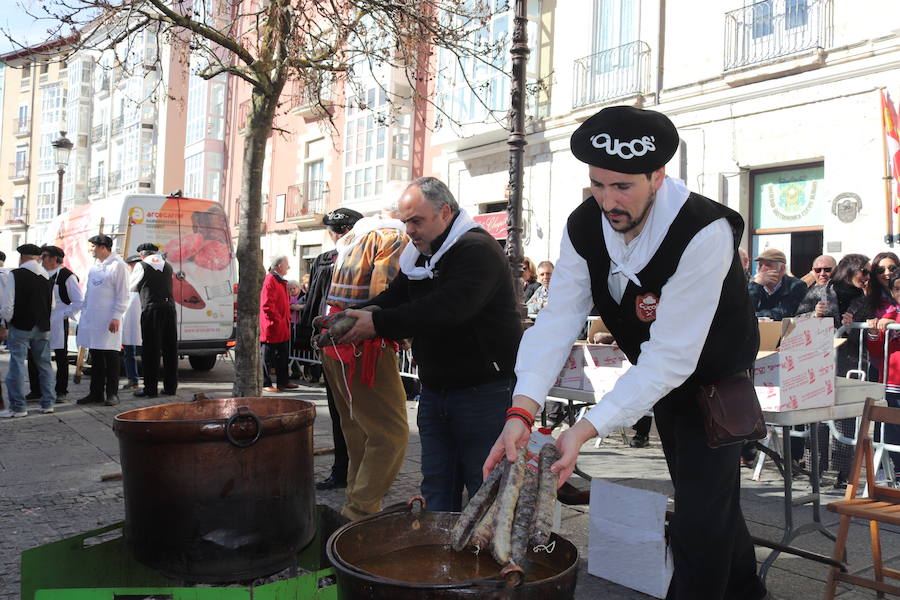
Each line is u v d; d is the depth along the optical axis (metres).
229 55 6.55
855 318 5.52
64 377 8.73
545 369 2.04
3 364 11.99
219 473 2.37
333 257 4.90
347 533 1.89
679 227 1.89
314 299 4.94
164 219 10.63
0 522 4.01
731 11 10.93
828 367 3.12
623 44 12.55
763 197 10.81
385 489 3.69
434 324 2.74
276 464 2.47
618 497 3.18
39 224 42.38
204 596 2.12
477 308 2.79
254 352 6.05
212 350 10.90
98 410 7.80
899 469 4.87
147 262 8.81
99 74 36.78
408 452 5.80
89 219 11.64
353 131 19.42
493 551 1.67
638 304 2.00
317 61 6.16
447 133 15.48
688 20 11.59
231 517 2.38
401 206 2.89
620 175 1.79
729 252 1.95
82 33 5.95
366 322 2.88
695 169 11.42
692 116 11.45
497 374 2.93
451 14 7.06
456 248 2.84
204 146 26.70
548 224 13.98
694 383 2.12
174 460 2.35
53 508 4.29
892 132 9.01
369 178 18.80
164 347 8.97
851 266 5.61
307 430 2.64
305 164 21.86
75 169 38.28
